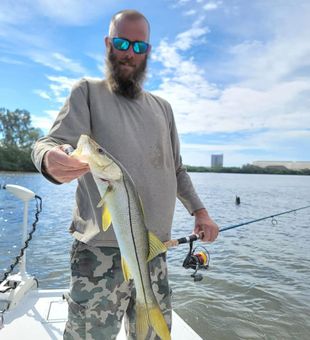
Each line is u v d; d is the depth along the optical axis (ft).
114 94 7.82
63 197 82.64
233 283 24.53
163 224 7.93
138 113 7.90
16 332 10.46
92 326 7.21
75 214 7.65
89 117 7.47
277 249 35.45
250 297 22.16
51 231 41.57
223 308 20.51
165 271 7.99
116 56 7.89
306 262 30.45
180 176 9.51
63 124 7.12
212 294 22.50
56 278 25.32
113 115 7.57
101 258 7.14
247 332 18.03
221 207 72.13
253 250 34.86
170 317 8.05
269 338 17.54
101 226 7.08
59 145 6.50
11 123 219.61
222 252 33.81
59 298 12.57
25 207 12.46
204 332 18.02
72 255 7.50
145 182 7.59
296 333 17.97
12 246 34.27
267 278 25.93
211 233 9.07
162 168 7.99
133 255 6.18
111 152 7.38
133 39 7.89
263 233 44.68
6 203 64.80
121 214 6.07
